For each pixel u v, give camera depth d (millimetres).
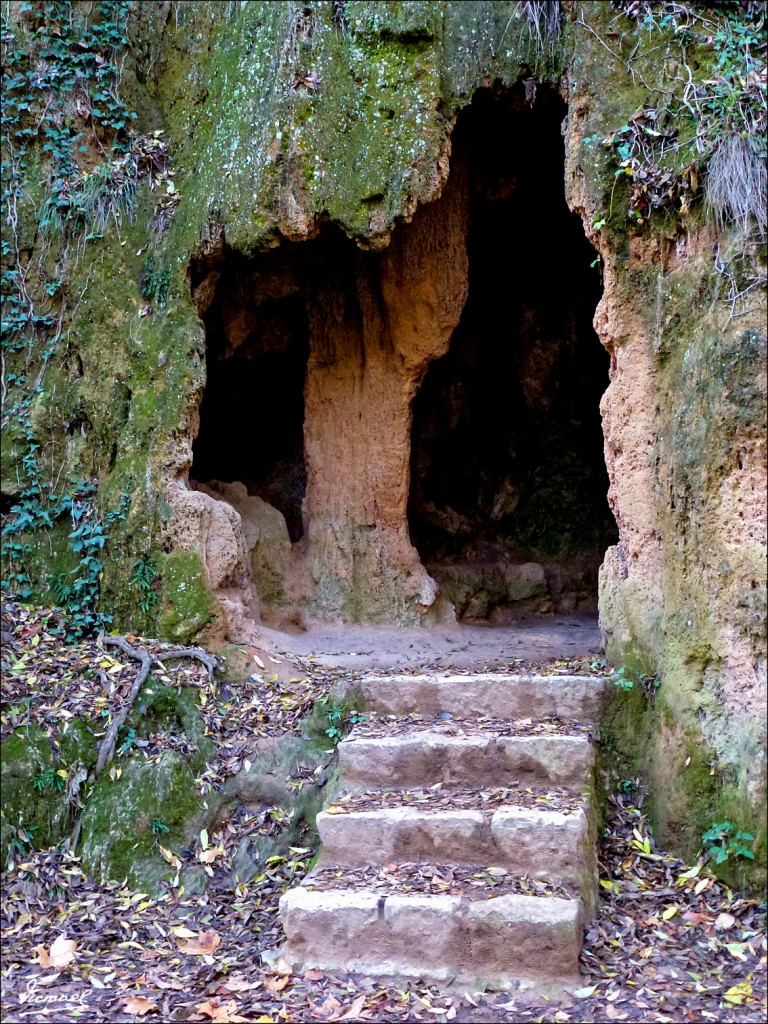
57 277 7078
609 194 5746
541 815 4621
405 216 6422
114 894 5125
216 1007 4020
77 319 7023
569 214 8773
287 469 8914
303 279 7945
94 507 6789
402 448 8039
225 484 8227
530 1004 3980
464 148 7609
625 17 5945
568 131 6113
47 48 7207
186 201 6996
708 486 4973
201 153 7051
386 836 4738
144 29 7566
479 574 9203
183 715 5852
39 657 6176
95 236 7062
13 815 5391
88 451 6957
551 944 4109
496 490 9859
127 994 4180
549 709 5652
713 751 4922
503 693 5715
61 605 6699
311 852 5258
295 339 8328
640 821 5258
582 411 9695
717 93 5398
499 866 4598
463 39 6527
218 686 6164
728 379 4867
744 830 4668
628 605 5766
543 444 9828
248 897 5031
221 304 7738
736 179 5094
